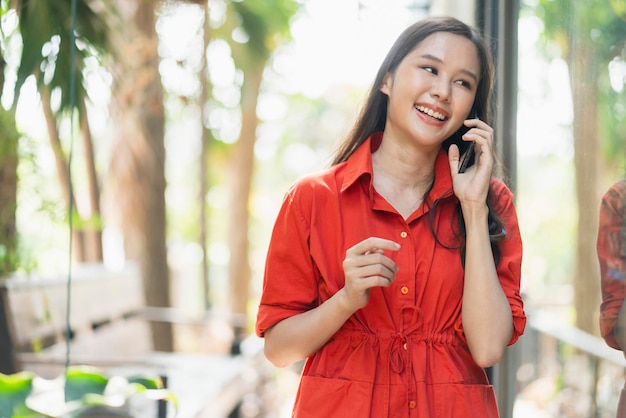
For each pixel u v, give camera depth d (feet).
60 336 11.92
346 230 5.51
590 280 7.75
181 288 51.11
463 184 5.43
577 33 7.89
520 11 8.84
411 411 5.31
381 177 5.74
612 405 6.99
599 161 7.19
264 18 24.17
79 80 9.32
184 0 19.53
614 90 6.77
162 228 24.41
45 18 8.78
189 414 11.05
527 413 10.78
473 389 5.39
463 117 5.54
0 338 9.64
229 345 17.46
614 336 6.81
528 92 9.09
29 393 7.09
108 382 7.29
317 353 5.55
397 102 5.55
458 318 5.46
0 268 10.43
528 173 9.63
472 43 5.55
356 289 4.98
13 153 9.93
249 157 35.50
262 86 34.96
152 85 20.25
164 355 16.60
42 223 11.03
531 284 10.64
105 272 16.16
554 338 10.09
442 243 5.49
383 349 5.38
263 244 58.23
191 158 46.26
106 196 25.32
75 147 19.56
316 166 6.36
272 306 5.61
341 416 5.31
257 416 18.39
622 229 6.45
